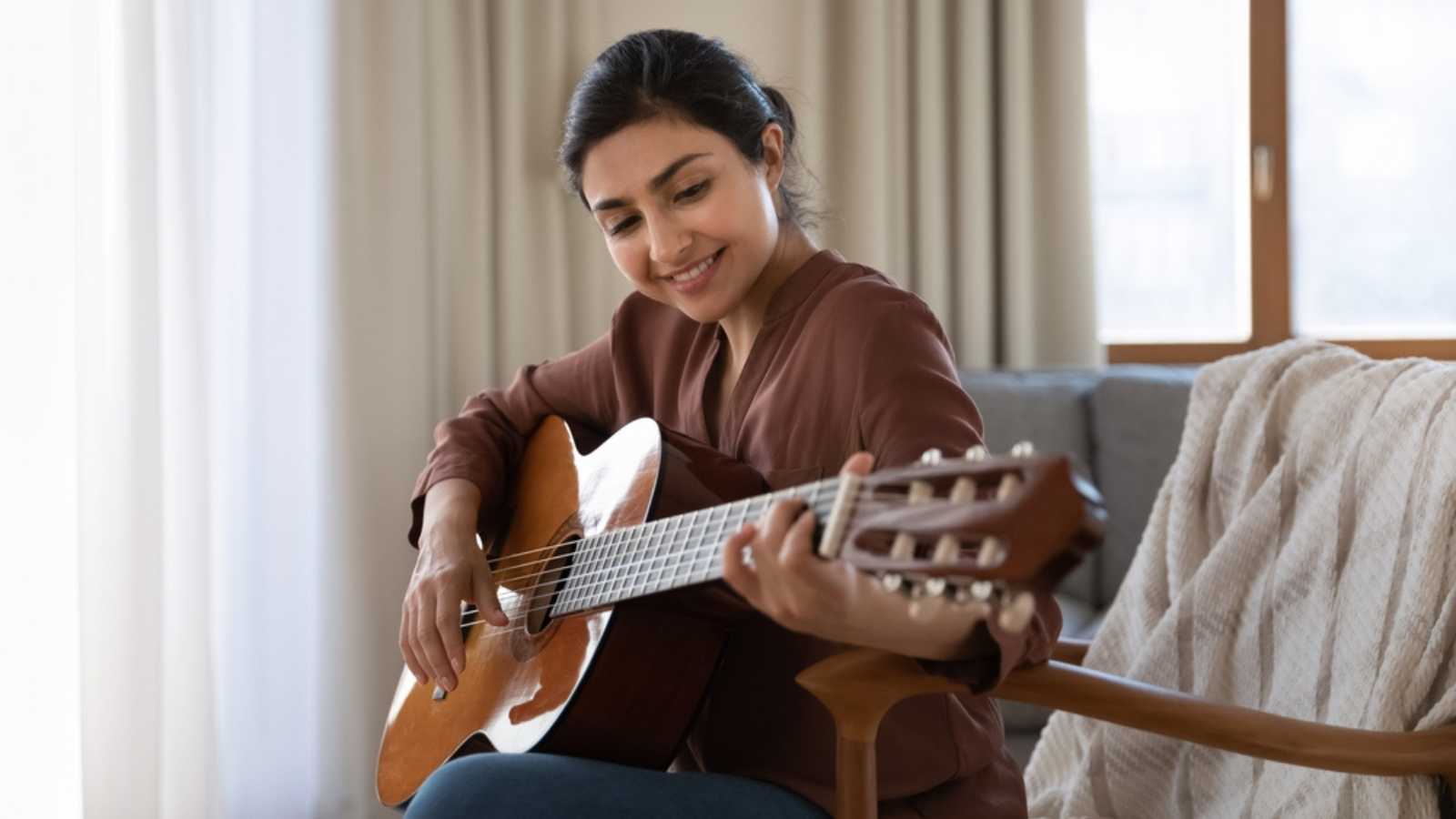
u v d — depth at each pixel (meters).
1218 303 3.63
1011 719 2.41
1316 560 1.45
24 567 2.55
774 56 3.37
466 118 3.12
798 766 1.22
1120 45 3.61
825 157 3.35
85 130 2.56
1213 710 1.18
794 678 1.20
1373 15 3.59
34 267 2.55
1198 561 1.63
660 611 1.22
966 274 3.36
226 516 2.81
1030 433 2.88
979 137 3.34
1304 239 3.62
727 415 1.38
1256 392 1.62
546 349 3.19
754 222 1.30
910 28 3.40
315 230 2.89
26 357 2.55
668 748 1.24
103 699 2.59
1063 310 3.38
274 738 2.85
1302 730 1.19
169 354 2.68
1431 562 1.31
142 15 2.60
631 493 1.30
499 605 1.41
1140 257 3.64
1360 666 1.34
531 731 1.26
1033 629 1.08
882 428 1.15
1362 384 1.49
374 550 2.92
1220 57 3.60
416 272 2.97
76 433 2.57
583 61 3.22
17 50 2.53
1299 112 3.61
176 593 2.68
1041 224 3.39
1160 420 2.80
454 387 3.12
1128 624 1.68
